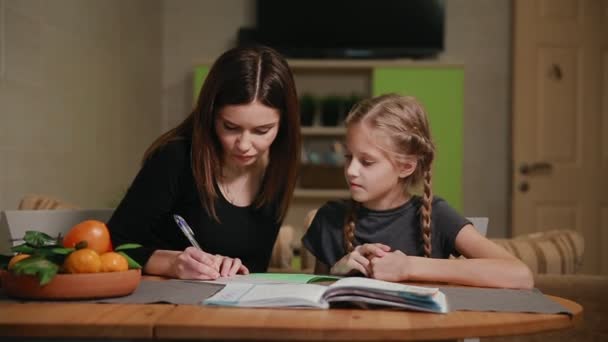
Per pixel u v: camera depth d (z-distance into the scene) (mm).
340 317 965
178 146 1558
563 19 4723
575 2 4723
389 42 4859
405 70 4617
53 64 2848
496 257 1439
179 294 1124
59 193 2945
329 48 4867
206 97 1442
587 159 4730
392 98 1567
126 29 4020
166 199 1537
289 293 1061
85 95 3273
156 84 4895
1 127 2369
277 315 971
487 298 1136
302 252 1947
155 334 905
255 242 1610
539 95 4723
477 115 5027
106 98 3627
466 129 5035
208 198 1551
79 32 3174
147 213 1514
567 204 4723
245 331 897
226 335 900
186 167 1549
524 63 4719
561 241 1868
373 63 4621
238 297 1064
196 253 1343
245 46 1484
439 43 4844
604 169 4730
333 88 5043
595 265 4707
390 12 4855
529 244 1837
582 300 1682
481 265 1308
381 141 1496
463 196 5031
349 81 5031
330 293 1034
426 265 1319
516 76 4719
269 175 1591
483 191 5023
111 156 3729
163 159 1540
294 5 4875
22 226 1569
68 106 3043
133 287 1121
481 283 1293
